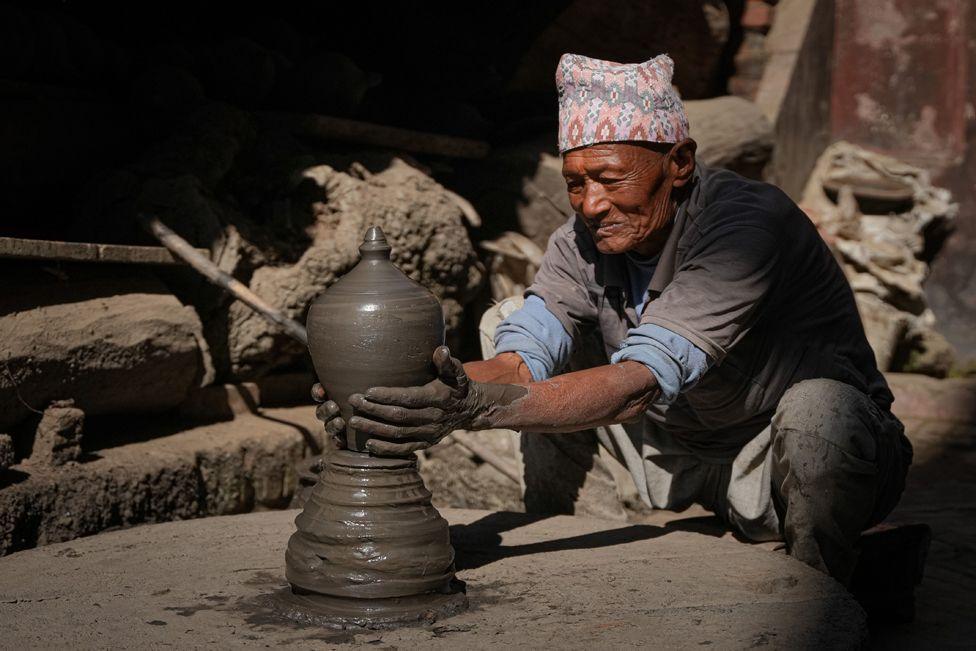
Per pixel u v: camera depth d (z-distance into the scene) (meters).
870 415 2.39
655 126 2.25
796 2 8.27
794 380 2.55
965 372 7.45
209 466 3.57
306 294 4.30
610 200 2.28
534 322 2.54
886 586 2.72
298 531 1.93
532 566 2.21
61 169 4.39
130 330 3.53
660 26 7.02
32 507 2.94
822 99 8.66
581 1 6.49
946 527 4.05
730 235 2.29
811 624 1.80
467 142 5.59
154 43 5.34
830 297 2.58
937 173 10.84
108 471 3.20
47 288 3.42
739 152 6.95
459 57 6.10
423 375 1.86
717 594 1.99
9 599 1.96
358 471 1.89
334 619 1.82
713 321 2.20
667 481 2.86
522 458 3.13
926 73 10.80
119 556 2.27
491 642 1.73
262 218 4.55
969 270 11.07
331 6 6.03
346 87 5.08
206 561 2.23
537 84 6.52
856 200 8.05
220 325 4.12
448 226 4.94
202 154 4.40
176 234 4.04
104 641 1.73
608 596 1.99
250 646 1.71
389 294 1.84
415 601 1.87
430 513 1.92
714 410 2.62
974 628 2.74
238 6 5.74
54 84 4.45
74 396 3.36
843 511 2.37
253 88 4.89
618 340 2.65
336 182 4.64
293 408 4.36
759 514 2.61
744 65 7.91
